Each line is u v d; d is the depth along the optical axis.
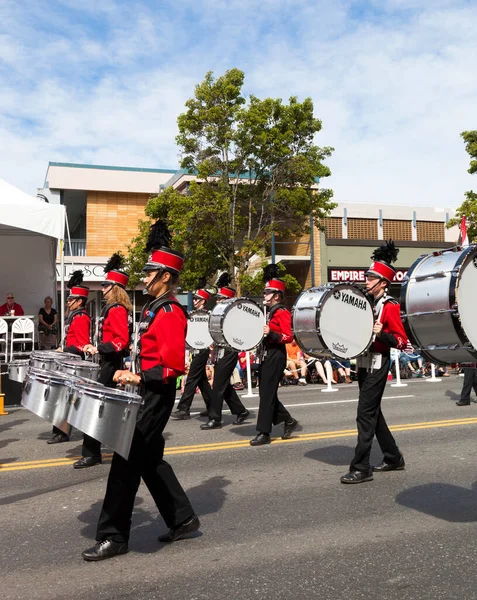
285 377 16.05
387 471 6.35
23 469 6.78
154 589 3.65
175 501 4.38
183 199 22.36
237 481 6.08
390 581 3.69
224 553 4.19
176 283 4.36
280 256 30.22
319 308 5.82
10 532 4.73
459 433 8.37
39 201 13.41
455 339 4.15
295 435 8.40
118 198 31.75
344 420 9.66
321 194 23.67
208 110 21.75
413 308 4.38
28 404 4.63
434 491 5.59
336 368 16.42
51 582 3.79
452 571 3.81
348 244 31.95
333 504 5.27
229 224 23.19
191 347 10.30
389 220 33.44
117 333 6.56
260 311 9.43
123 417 3.83
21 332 14.16
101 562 4.08
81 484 6.08
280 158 22.81
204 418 10.25
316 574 3.81
